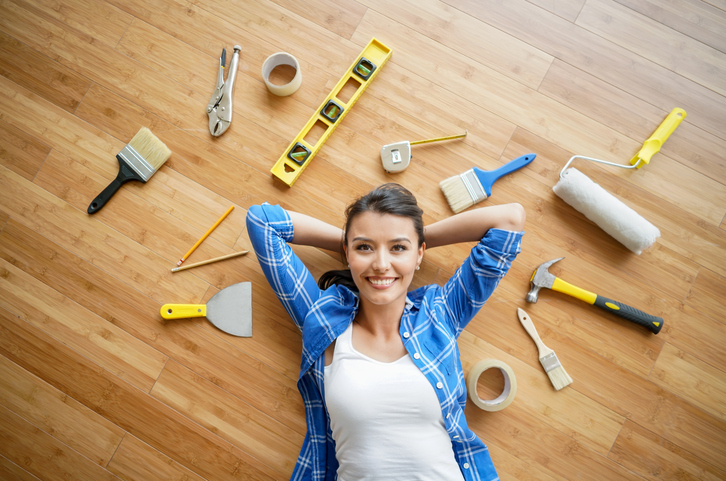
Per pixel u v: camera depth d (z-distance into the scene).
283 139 1.71
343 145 1.71
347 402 1.22
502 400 1.56
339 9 1.74
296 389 1.65
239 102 1.72
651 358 1.66
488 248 1.37
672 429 1.64
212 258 1.69
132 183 1.71
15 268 1.70
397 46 1.73
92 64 1.74
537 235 1.69
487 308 1.67
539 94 1.72
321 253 1.68
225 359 1.67
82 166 1.72
